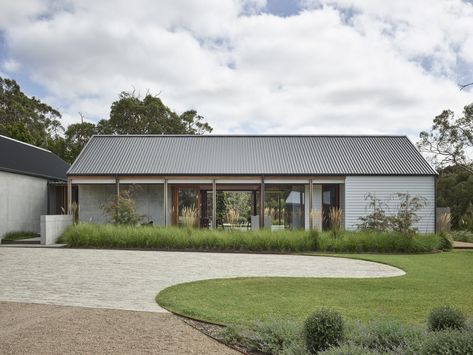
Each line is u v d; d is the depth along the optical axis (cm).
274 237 1486
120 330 546
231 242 1502
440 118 2966
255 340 488
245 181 1939
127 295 760
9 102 4194
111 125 3566
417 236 1517
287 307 667
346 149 2147
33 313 630
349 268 1091
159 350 473
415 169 1948
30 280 908
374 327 480
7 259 1241
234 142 2250
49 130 4562
